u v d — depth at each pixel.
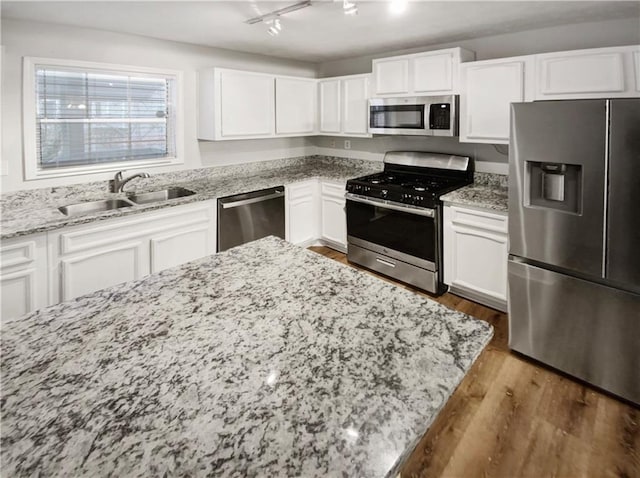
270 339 1.00
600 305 1.97
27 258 2.26
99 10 2.43
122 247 2.67
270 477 0.60
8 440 0.67
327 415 0.73
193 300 1.23
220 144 3.92
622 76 2.26
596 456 1.65
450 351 0.94
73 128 2.96
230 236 3.36
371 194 3.44
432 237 3.05
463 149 3.50
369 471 0.61
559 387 2.08
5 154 2.64
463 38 3.27
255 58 4.02
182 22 2.74
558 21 2.72
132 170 3.32
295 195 3.93
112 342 0.99
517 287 2.28
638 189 1.74
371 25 2.82
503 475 1.57
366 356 0.92
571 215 1.98
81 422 0.71
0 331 1.04
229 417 0.73
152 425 0.71
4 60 2.56
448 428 1.82
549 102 1.96
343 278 1.41
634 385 1.91
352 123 4.01
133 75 3.22
